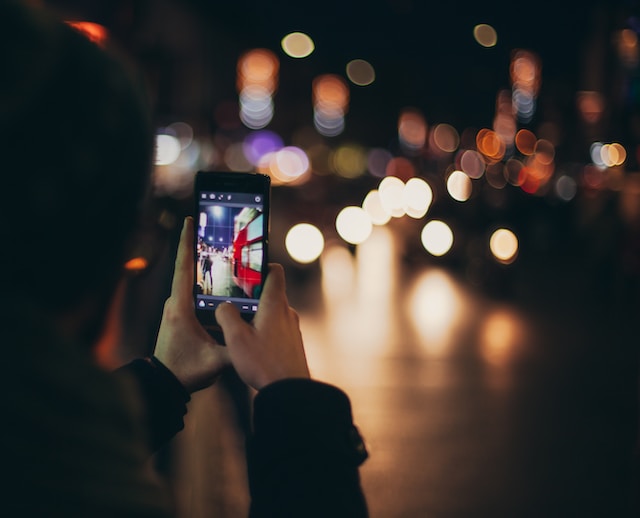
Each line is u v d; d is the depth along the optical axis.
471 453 7.53
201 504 5.50
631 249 15.91
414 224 22.53
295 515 1.17
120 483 0.78
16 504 0.73
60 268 0.78
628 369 10.92
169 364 1.51
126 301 3.47
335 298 16.36
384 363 10.88
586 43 22.94
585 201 24.84
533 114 37.88
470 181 22.98
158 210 3.52
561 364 11.10
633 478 6.84
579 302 16.58
